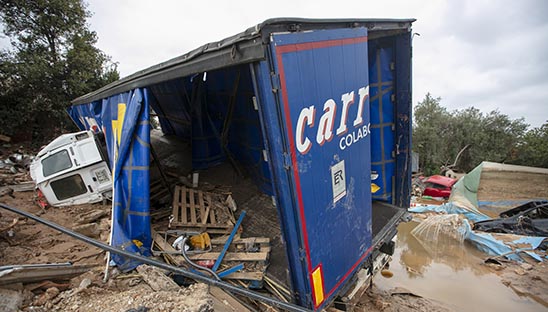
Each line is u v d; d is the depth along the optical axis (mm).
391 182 4828
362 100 3008
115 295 2939
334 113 2572
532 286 6133
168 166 7297
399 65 4016
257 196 5457
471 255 7758
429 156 22125
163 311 2521
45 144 12969
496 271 6879
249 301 3229
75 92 13531
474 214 10516
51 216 5461
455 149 22297
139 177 3766
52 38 13633
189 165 7188
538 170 11281
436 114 22969
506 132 21000
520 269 6832
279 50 1929
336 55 2521
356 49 2818
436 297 5840
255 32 1828
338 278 2936
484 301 5715
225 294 3201
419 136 22281
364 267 3652
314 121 2332
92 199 5992
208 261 3584
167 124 9945
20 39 12820
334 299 3172
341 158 2760
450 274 6816
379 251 4324
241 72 5301
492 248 7773
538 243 7688
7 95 12281
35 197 6613
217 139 6824
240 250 3861
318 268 2578
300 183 2238
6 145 11938
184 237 3969
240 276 3299
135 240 3750
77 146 5789
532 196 11219
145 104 3738
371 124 4441
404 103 4191
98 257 3996
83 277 3365
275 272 3373
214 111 6582
